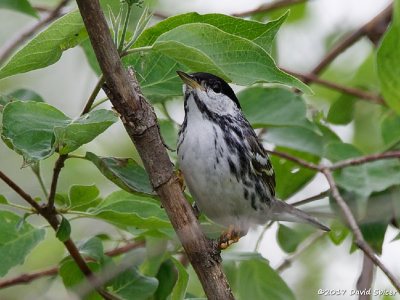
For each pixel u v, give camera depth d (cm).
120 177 727
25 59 668
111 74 608
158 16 1289
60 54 688
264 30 697
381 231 1026
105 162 734
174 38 637
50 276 1000
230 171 916
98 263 898
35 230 873
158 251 930
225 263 1026
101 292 884
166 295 962
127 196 834
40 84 1510
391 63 970
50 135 689
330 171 1022
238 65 644
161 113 1144
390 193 1045
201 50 642
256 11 1254
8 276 1247
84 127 639
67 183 1310
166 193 652
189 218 655
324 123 1263
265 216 995
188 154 913
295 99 1072
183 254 1044
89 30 593
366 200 1038
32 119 693
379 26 1324
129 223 805
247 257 969
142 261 931
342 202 914
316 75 1314
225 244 812
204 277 667
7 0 973
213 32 627
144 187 747
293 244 1092
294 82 634
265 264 1018
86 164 1339
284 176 1154
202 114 942
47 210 777
